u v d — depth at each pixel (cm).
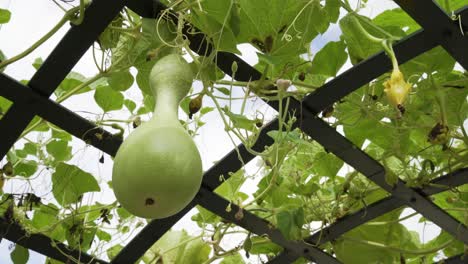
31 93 145
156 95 123
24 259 216
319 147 213
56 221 209
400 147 186
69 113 154
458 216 232
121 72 165
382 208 208
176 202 103
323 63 160
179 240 243
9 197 189
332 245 237
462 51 135
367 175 191
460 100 170
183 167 103
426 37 134
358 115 181
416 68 158
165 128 109
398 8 165
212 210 199
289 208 213
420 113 173
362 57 154
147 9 136
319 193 229
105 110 196
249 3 135
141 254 212
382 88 167
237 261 267
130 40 153
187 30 136
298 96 158
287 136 149
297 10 137
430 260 276
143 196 101
